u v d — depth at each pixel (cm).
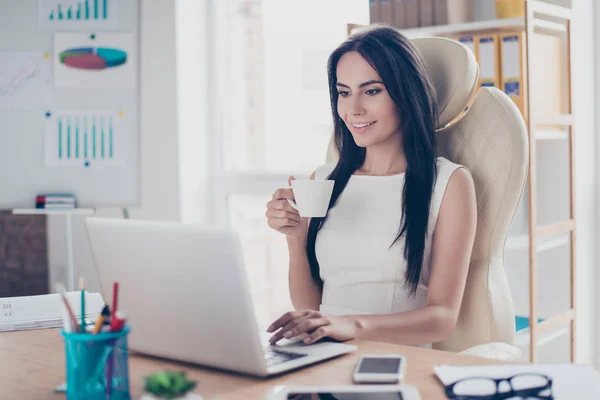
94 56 309
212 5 341
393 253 168
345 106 174
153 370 113
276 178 330
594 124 277
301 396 99
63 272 326
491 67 236
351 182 180
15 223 327
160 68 313
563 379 99
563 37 261
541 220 275
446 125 179
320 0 318
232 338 106
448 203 163
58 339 136
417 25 257
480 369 105
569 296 266
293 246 182
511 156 168
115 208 323
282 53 329
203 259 104
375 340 138
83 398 92
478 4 278
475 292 169
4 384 107
